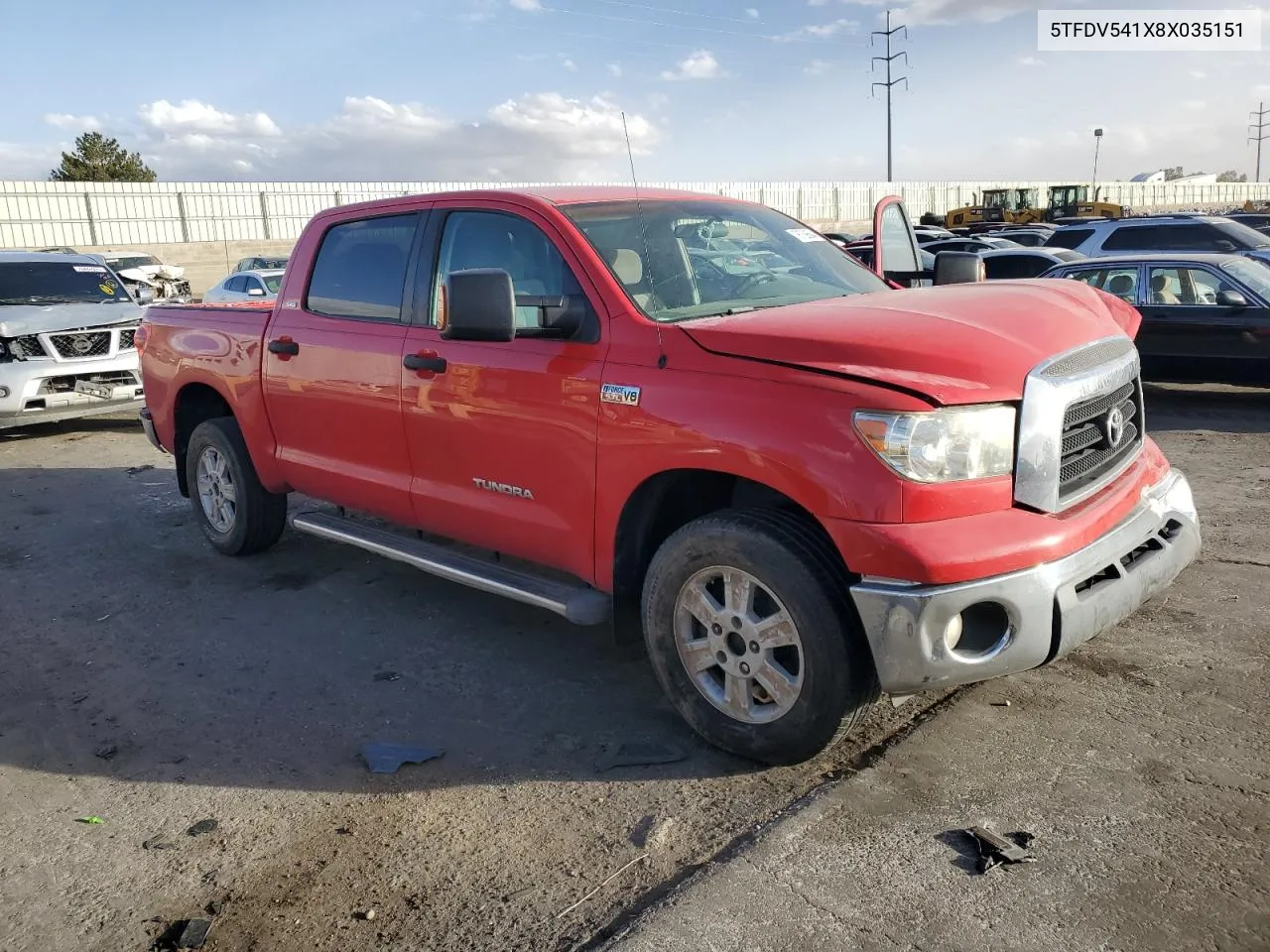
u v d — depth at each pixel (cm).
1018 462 314
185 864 312
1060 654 318
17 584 583
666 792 338
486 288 373
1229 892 270
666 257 409
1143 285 1046
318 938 276
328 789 351
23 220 3906
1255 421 942
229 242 4309
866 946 257
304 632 495
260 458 559
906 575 299
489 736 384
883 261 534
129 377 1020
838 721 324
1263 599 472
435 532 464
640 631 401
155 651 479
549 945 267
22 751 388
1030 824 304
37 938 281
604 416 368
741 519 336
